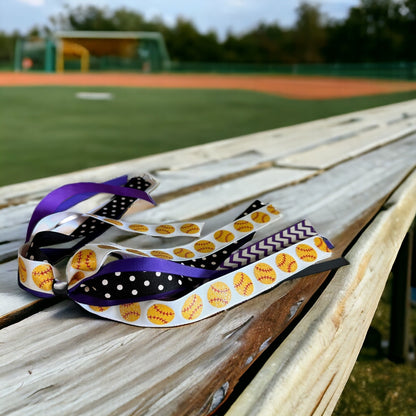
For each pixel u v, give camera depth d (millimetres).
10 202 1220
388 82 24078
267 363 554
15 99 11117
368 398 1668
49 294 685
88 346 590
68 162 4027
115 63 41000
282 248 814
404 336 1873
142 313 637
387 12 44594
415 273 1879
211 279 710
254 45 46625
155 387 518
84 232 905
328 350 629
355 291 773
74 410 484
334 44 46375
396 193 1339
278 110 9094
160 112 8617
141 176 1096
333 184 1455
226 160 1828
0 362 558
